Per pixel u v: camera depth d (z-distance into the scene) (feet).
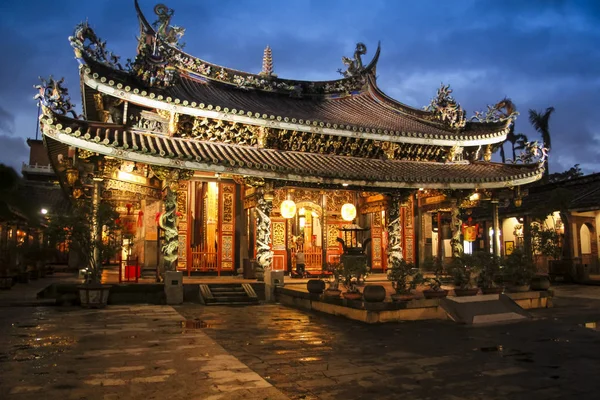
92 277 60.75
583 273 109.40
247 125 76.95
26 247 96.48
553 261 114.62
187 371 29.66
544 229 124.36
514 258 66.18
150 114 70.74
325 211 97.04
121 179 71.46
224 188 88.53
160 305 63.93
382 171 82.33
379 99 107.24
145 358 33.04
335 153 87.76
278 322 50.42
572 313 59.16
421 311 53.21
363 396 25.39
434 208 102.47
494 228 94.27
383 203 93.15
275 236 92.84
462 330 46.21
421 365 32.17
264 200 75.72
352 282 56.90
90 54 63.98
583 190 125.29
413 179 80.64
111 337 40.75
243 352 35.55
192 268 85.30
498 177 87.45
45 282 91.76
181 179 68.08
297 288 69.46
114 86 64.69
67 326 46.11
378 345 38.78
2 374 28.73
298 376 29.12
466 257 59.57
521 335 43.75
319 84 102.06
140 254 88.07
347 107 101.81
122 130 67.87
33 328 44.73
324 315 56.08
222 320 51.57
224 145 76.28
